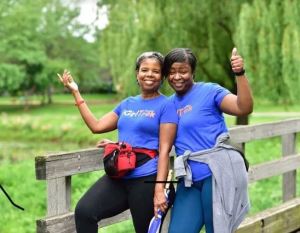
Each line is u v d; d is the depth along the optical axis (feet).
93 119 12.60
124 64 58.59
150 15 55.16
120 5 61.67
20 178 40.63
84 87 196.03
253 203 27.50
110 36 61.36
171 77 12.05
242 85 11.35
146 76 11.85
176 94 12.37
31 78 162.71
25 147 87.45
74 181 33.30
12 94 171.94
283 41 48.29
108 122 12.55
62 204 13.02
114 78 60.70
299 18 48.21
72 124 101.19
